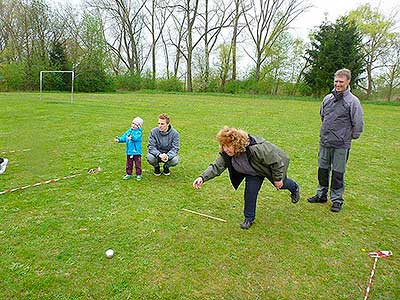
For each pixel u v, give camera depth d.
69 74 32.06
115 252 3.43
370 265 3.34
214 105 19.38
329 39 28.50
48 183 5.42
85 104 17.66
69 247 3.50
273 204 4.73
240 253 3.46
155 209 4.50
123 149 7.82
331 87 29.25
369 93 30.38
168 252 3.45
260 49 35.41
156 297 2.80
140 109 15.91
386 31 28.66
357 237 3.88
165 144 5.75
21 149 7.63
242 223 4.02
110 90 33.69
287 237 3.82
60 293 2.82
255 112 16.16
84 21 33.12
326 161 4.60
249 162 3.72
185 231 3.90
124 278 3.03
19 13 32.09
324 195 4.78
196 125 11.57
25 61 32.06
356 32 28.22
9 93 26.89
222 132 3.63
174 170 6.29
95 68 32.59
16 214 4.24
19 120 11.64
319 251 3.55
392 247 3.69
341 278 3.12
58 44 32.19
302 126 12.02
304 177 6.05
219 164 3.87
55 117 12.48
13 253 3.36
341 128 4.32
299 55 34.31
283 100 26.34
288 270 3.21
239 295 2.86
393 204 4.91
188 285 2.96
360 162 7.29
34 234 3.74
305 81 31.22
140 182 5.56
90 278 3.02
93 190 5.14
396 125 13.25
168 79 37.38
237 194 5.11
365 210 4.66
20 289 2.85
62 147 7.90
